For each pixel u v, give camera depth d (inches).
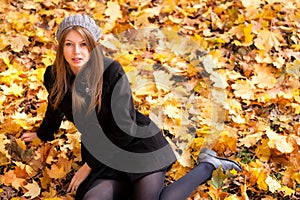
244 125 140.2
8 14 178.9
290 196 121.1
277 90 150.3
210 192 119.6
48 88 118.0
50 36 171.8
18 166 127.5
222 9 181.0
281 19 177.6
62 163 129.6
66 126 140.3
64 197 120.6
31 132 136.3
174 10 183.5
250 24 168.9
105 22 178.2
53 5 185.0
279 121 141.1
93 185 109.5
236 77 154.7
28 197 122.5
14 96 148.6
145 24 177.2
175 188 114.4
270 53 164.2
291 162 128.6
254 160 131.0
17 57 163.3
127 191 112.9
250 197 121.7
